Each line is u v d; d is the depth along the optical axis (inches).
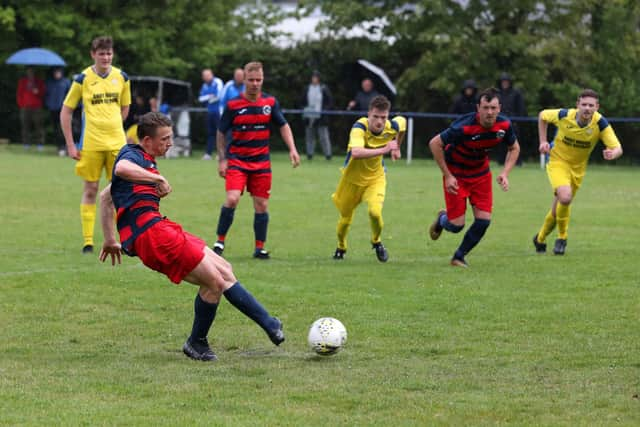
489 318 690.2
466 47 2495.1
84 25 2556.6
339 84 2674.7
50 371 547.2
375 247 941.8
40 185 1579.7
